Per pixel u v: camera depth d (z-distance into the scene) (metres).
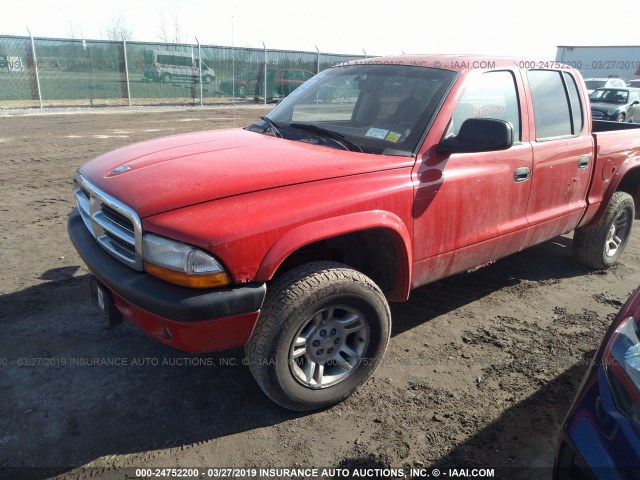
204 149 3.18
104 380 3.05
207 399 2.94
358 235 3.07
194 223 2.36
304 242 2.52
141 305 2.41
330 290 2.64
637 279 4.96
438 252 3.27
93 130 12.80
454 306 4.23
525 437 2.75
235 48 20.95
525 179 3.74
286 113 3.85
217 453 2.56
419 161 3.07
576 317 4.11
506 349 3.60
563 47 35.03
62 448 2.54
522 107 3.78
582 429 1.96
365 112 3.47
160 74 19.47
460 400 3.04
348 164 2.87
